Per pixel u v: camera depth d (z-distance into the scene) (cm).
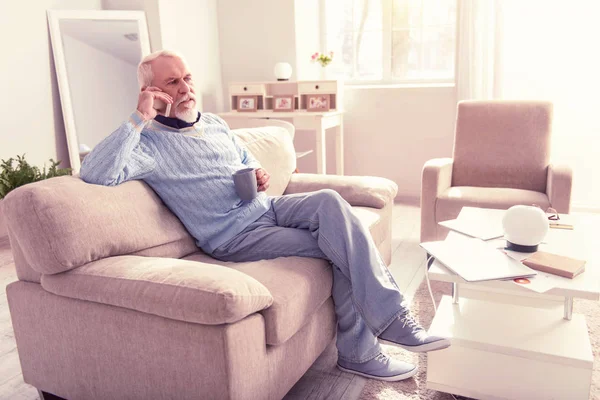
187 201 174
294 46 408
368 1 417
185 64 178
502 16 346
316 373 174
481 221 190
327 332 169
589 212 359
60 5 354
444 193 259
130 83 382
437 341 148
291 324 140
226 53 437
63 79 350
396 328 155
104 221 149
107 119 373
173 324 129
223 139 190
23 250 143
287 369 147
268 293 134
